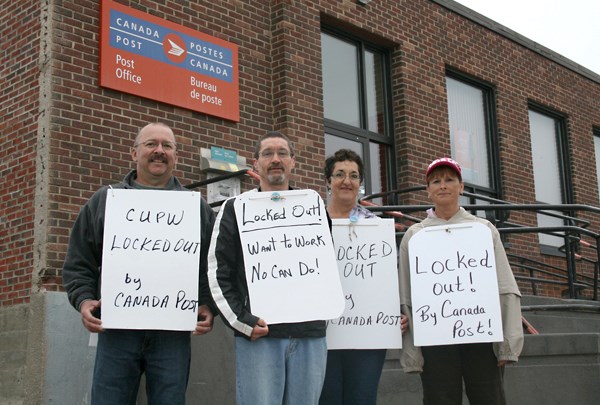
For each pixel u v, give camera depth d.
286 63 7.94
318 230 3.38
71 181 6.09
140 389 5.38
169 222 3.37
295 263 3.31
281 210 3.39
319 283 3.30
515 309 3.67
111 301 3.20
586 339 5.27
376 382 3.63
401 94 9.36
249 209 3.37
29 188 6.08
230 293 3.22
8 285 6.09
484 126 10.85
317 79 8.26
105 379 3.22
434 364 3.70
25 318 5.88
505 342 3.60
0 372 5.98
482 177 10.60
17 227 6.11
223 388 4.96
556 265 11.23
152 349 3.28
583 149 12.60
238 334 3.24
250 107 7.71
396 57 9.48
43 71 6.18
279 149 3.46
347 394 3.62
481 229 3.76
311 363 3.23
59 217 5.96
